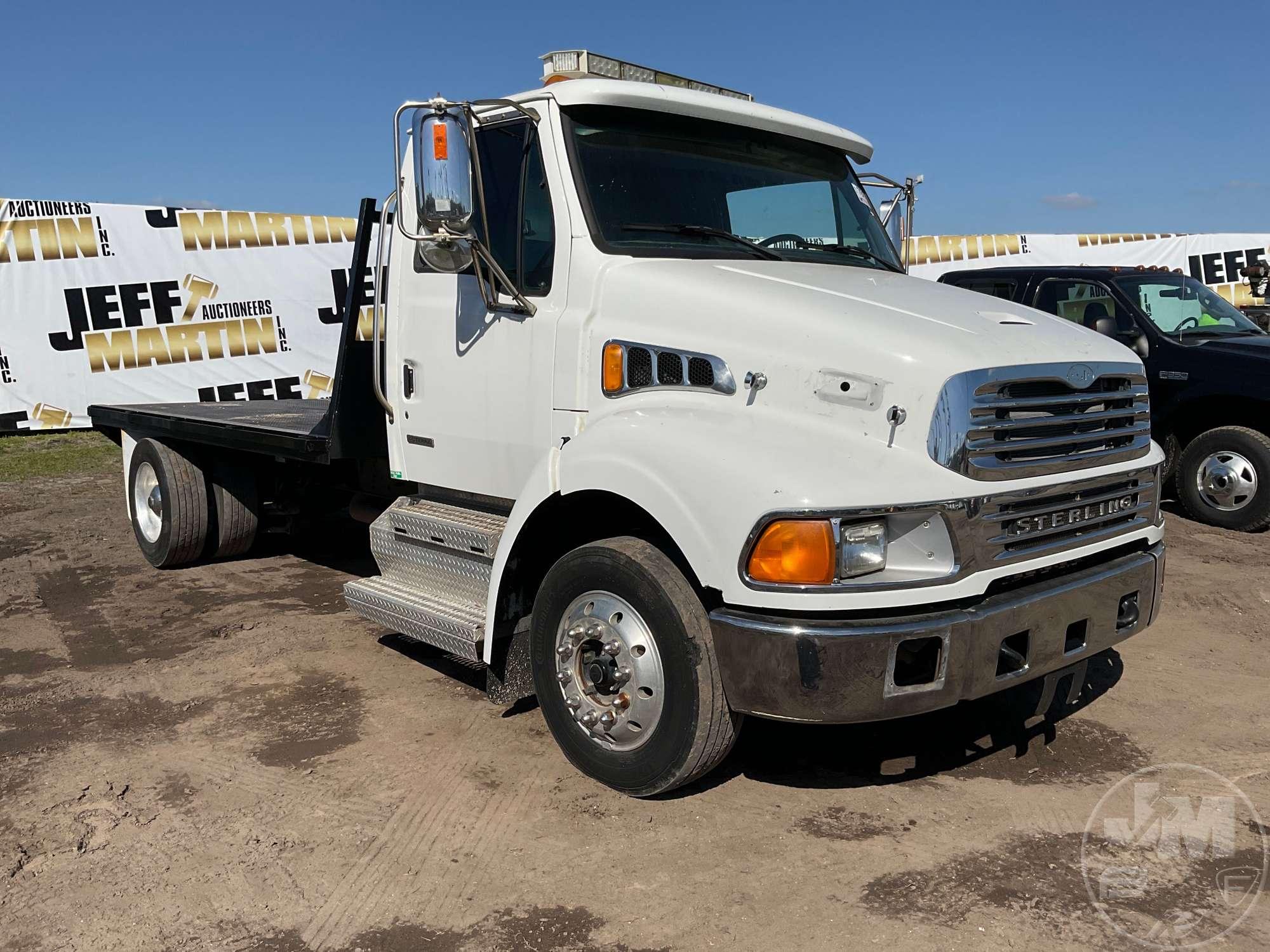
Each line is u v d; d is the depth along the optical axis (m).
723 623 3.19
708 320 3.60
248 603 6.34
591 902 3.02
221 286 15.10
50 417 14.33
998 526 3.21
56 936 2.86
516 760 3.98
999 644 3.21
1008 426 3.22
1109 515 3.64
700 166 4.36
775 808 3.59
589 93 4.02
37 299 14.07
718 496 3.17
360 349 5.23
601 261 3.90
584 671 3.70
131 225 14.48
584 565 3.61
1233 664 5.13
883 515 3.06
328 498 7.15
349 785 3.78
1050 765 3.95
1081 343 3.67
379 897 3.05
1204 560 7.21
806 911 2.96
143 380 14.78
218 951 2.80
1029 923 2.89
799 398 3.35
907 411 3.15
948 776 3.85
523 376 4.12
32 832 3.45
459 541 4.35
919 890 3.07
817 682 3.04
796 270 4.12
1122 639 3.70
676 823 3.49
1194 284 9.20
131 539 8.34
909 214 5.41
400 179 4.03
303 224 15.56
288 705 4.59
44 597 6.54
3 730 4.34
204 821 3.52
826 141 4.89
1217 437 8.23
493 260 4.02
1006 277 9.68
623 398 3.77
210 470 7.07
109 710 4.56
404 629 4.49
